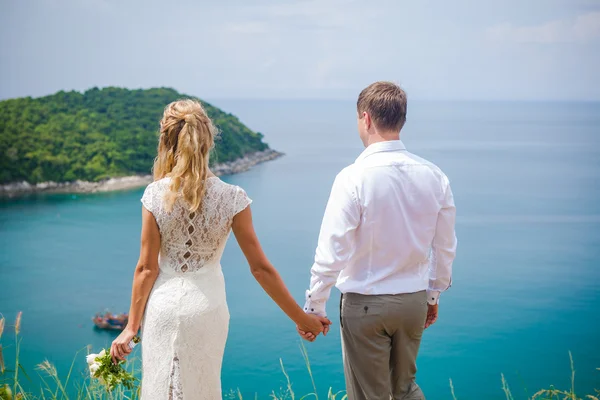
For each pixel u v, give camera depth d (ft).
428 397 95.45
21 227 231.50
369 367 6.85
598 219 270.26
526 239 228.84
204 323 6.28
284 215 272.31
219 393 6.57
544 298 157.28
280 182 351.87
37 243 211.61
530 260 199.00
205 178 6.29
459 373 105.60
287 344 117.29
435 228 6.88
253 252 6.52
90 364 6.68
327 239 6.64
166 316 6.22
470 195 322.75
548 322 137.59
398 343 6.92
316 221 261.24
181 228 6.25
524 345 121.19
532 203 305.12
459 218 266.77
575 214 280.31
